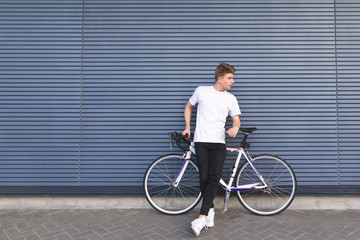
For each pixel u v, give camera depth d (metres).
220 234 2.89
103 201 3.60
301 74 3.67
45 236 2.85
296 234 2.88
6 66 3.65
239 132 3.66
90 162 3.66
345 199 3.56
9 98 3.65
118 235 2.87
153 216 3.35
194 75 3.67
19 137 3.65
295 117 3.66
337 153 3.66
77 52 3.66
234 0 3.69
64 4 3.66
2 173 3.64
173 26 3.69
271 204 3.57
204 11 3.69
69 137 3.66
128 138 3.68
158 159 3.45
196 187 3.59
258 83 3.67
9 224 3.11
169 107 3.69
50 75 3.66
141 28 3.69
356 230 2.96
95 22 3.68
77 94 3.66
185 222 3.19
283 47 3.67
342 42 3.66
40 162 3.65
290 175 3.61
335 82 3.66
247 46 3.68
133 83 3.68
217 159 2.99
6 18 3.66
